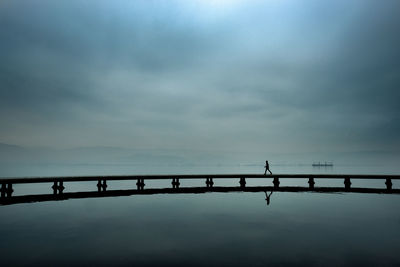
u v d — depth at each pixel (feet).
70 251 24.40
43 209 46.39
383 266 20.83
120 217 39.42
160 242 27.14
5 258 22.54
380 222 35.65
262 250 24.66
